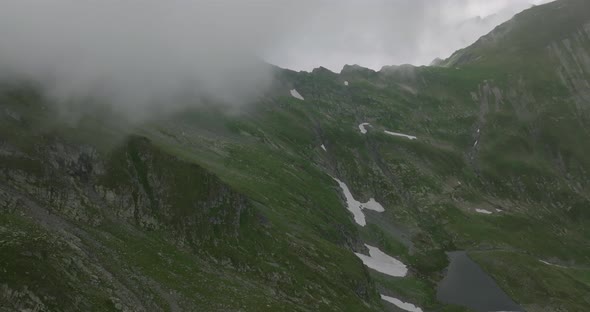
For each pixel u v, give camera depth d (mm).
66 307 54094
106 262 68625
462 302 134500
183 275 74875
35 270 55938
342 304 91188
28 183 78562
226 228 94312
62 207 78000
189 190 94438
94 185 86688
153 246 79688
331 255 108250
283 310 76562
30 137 86125
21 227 66125
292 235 107875
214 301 71312
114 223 80938
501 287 147875
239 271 86000
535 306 138625
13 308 50438
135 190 89688
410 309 119375
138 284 66938
